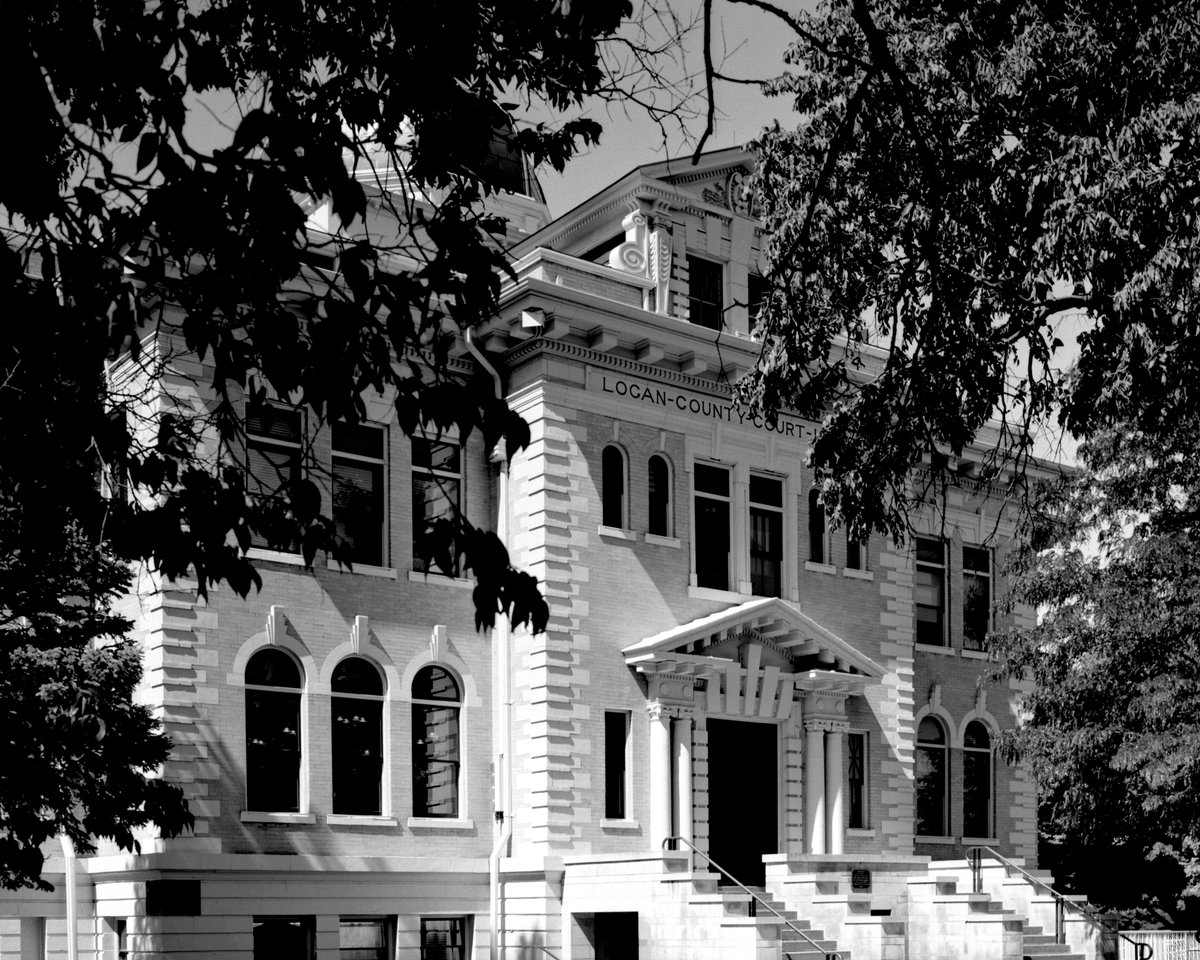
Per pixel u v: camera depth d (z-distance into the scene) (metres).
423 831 27.02
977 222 16.73
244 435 10.64
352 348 9.75
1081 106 16.33
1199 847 28.39
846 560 32.31
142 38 9.41
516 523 28.22
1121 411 16.92
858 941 25.78
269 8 9.96
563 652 27.39
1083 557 28.09
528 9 10.43
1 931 25.02
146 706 21.78
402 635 27.38
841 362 18.84
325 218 32.91
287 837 25.45
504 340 28.56
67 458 9.61
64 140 9.69
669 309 30.27
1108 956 28.86
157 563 10.03
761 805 29.80
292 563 26.28
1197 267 15.02
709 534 30.20
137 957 24.23
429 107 10.02
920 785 34.03
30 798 17.80
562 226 32.41
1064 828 37.25
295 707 26.12
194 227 9.16
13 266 8.80
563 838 26.89
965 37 16.69
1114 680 27.25
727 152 31.48
